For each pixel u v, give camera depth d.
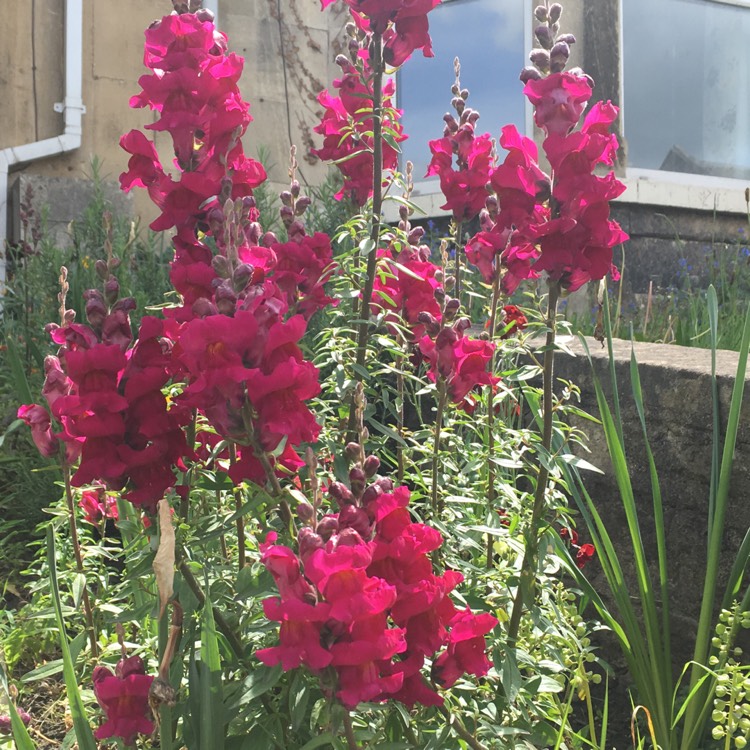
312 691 2.15
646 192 7.25
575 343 3.85
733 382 3.12
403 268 2.62
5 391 5.01
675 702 3.10
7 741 2.42
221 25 7.22
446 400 2.63
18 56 6.79
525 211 2.37
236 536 2.68
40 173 6.89
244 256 2.25
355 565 1.56
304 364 1.87
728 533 3.14
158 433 2.08
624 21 7.76
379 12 2.58
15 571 3.95
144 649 2.54
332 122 3.21
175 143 2.36
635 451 3.43
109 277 2.19
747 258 6.82
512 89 7.59
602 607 3.01
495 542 2.90
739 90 8.40
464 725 2.22
